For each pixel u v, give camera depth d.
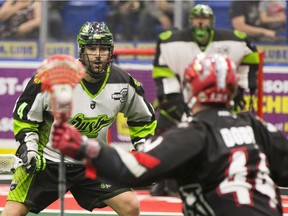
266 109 17.22
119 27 18.94
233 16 18.62
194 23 13.95
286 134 17.23
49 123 9.84
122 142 16.64
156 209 14.52
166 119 14.18
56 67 6.73
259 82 16.11
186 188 6.96
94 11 18.97
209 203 6.84
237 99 14.27
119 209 10.03
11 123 17.61
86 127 10.02
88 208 10.23
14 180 10.03
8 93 17.58
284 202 15.34
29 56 18.52
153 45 18.64
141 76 17.08
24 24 18.61
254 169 6.91
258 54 14.73
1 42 18.58
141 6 18.81
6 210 10.02
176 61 14.05
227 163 6.84
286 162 7.39
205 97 7.00
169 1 18.72
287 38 18.47
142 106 10.18
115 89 9.97
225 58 7.09
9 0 18.62
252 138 7.06
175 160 6.70
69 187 10.06
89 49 9.61
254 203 6.81
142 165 6.61
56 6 18.81
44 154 9.98
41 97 9.63
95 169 6.60
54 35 18.78
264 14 18.50
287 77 17.17
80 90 9.84
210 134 6.90
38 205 10.08
